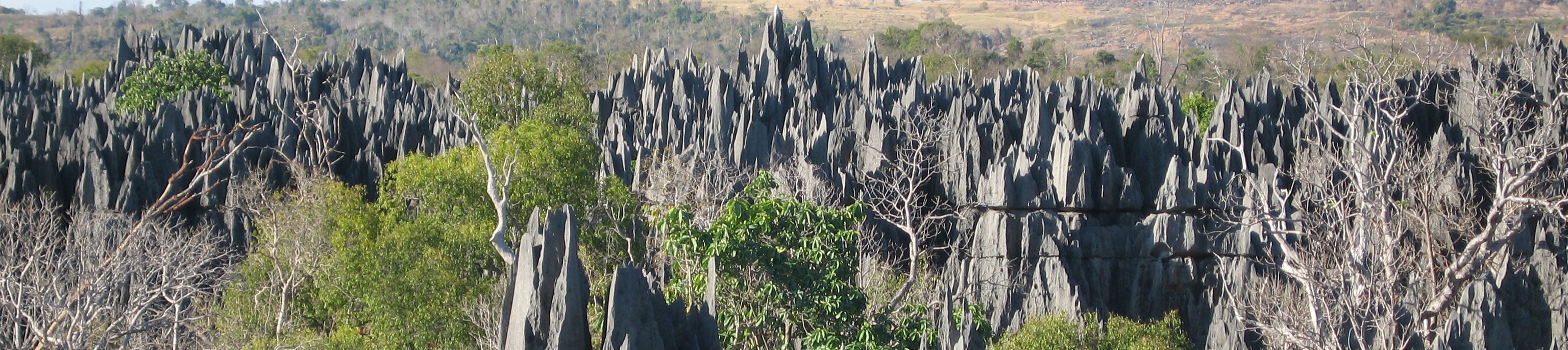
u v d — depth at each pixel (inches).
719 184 2176.4
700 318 1264.8
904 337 1512.1
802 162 2311.8
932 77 5506.9
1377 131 2108.8
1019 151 2390.5
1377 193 1987.0
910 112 2659.9
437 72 6791.3
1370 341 1680.6
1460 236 2096.5
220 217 2333.9
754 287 1416.1
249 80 3503.9
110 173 2381.9
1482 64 2751.0
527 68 2915.8
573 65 3410.4
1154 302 2190.0
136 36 4163.4
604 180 2078.0
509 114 2854.3
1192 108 3412.9
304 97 3388.3
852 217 1475.1
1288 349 1610.5
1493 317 1577.3
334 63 3895.2
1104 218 2294.5
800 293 1406.3
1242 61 5861.2
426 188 1927.9
